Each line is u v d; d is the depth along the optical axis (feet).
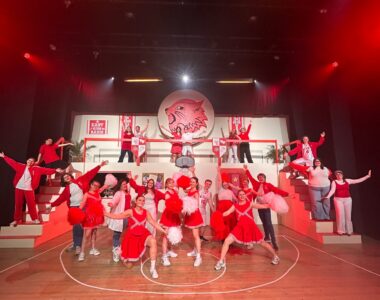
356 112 21.48
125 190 15.38
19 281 10.94
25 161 22.04
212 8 21.54
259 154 33.12
